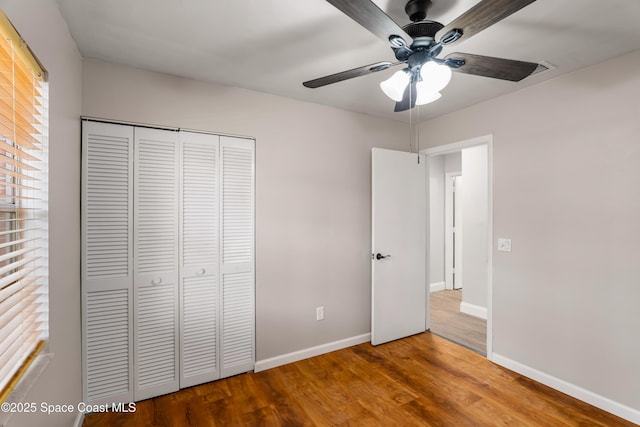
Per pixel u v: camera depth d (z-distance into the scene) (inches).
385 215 117.8
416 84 59.2
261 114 98.1
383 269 117.1
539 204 91.0
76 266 69.4
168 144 84.4
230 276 93.2
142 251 81.0
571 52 73.3
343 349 113.2
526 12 58.0
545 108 89.5
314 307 108.3
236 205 94.1
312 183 107.8
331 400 81.9
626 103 74.0
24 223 48.2
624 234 74.4
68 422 62.6
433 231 197.2
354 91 97.5
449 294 188.9
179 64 79.4
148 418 74.4
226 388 87.4
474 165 151.9
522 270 95.0
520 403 80.5
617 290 75.4
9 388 37.9
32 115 46.7
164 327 84.0
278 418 74.8
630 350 73.2
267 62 78.5
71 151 65.2
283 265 102.1
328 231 111.3
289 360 102.7
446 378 92.8
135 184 80.0
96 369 75.7
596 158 79.0
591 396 79.4
